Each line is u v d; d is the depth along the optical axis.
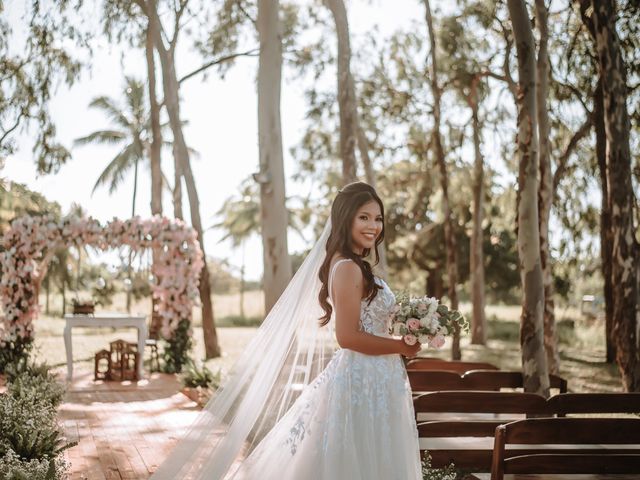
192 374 11.45
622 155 9.51
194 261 13.80
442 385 6.72
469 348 22.00
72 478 5.77
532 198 7.50
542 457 4.49
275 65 8.73
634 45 13.18
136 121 31.08
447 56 19.20
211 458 3.71
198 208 17.92
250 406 3.77
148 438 7.53
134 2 16.84
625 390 9.48
